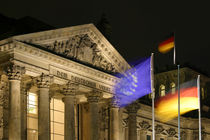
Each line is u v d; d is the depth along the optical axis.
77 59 59.81
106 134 70.50
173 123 98.44
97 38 63.09
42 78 54.31
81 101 69.94
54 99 67.62
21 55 51.75
